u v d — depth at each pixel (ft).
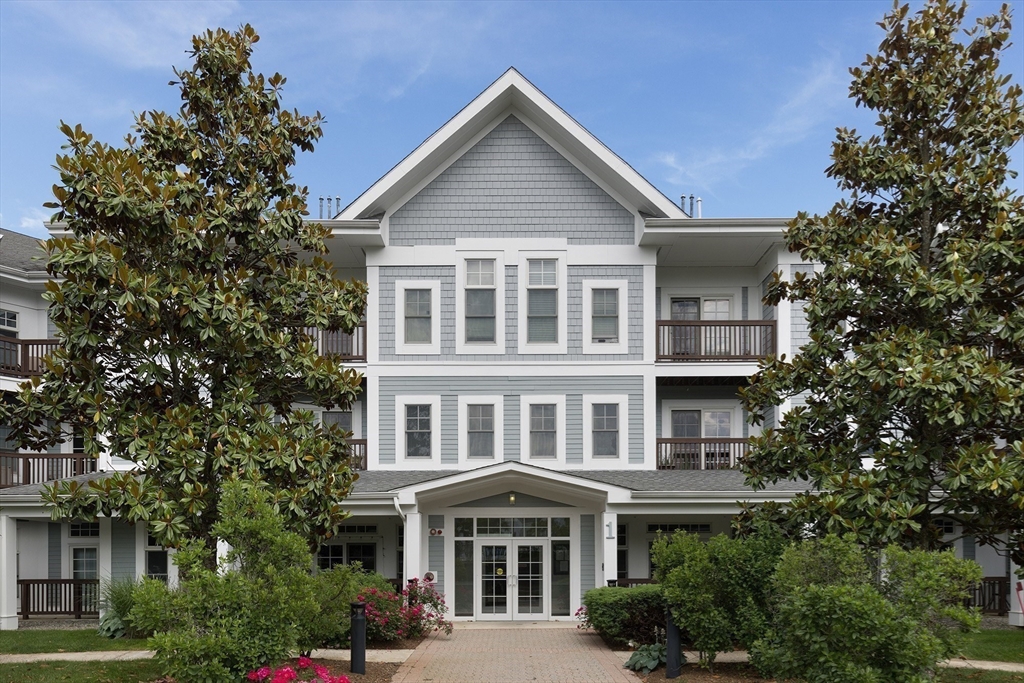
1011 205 39.45
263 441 40.19
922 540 40.09
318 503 41.60
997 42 41.52
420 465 70.69
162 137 42.88
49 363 39.47
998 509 39.01
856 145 43.16
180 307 39.40
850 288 41.47
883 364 38.37
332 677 38.93
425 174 72.69
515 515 70.38
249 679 34.88
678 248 72.59
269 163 43.93
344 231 69.26
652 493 62.59
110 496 38.50
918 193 40.98
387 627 54.85
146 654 48.73
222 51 43.37
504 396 71.36
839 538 37.17
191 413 39.83
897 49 43.19
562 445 70.95
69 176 38.58
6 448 72.90
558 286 71.97
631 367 71.31
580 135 70.18
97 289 38.37
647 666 44.70
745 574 41.78
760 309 76.28
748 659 45.60
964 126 41.29
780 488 63.21
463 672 45.06
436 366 71.46
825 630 32.76
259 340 41.22
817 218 44.14
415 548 63.93
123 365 41.98
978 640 53.78
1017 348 39.81
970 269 39.22
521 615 69.56
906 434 41.47
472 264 72.33
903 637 31.83
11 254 79.56
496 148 72.84
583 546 70.08
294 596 36.17
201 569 35.06
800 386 43.50
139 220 39.14
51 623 66.69
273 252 44.65
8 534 64.13
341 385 43.47
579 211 72.38
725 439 71.10
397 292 72.02
